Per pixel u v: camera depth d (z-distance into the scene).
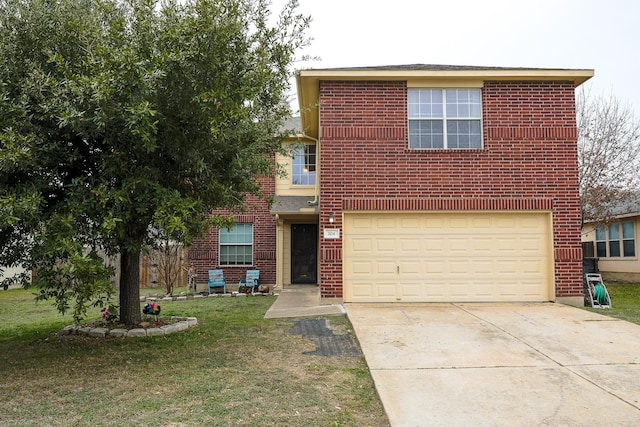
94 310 10.68
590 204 16.33
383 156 10.33
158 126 5.75
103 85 4.91
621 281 18.05
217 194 6.83
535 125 10.38
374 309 9.46
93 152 6.41
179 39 5.48
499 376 5.30
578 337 7.05
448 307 9.66
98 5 6.18
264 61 6.46
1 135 4.75
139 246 6.53
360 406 4.45
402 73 10.28
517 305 9.89
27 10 5.60
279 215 14.36
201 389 4.88
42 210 5.75
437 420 4.10
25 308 11.61
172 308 11.02
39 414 4.22
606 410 4.30
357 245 10.38
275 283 15.22
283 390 4.85
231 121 6.22
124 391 4.86
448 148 10.41
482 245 10.39
